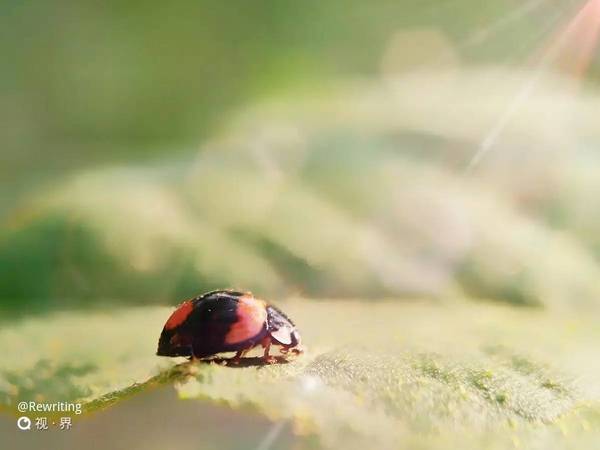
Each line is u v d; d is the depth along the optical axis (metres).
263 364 0.05
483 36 0.20
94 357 0.05
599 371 0.05
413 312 0.06
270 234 0.07
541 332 0.05
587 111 0.09
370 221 0.07
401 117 0.09
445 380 0.05
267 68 0.23
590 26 0.15
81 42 0.23
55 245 0.07
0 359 0.05
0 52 0.22
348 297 0.06
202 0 0.24
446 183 0.07
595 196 0.07
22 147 0.20
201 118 0.22
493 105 0.10
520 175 0.07
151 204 0.07
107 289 0.06
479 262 0.06
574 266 0.06
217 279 0.07
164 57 0.23
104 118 0.22
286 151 0.09
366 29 0.23
